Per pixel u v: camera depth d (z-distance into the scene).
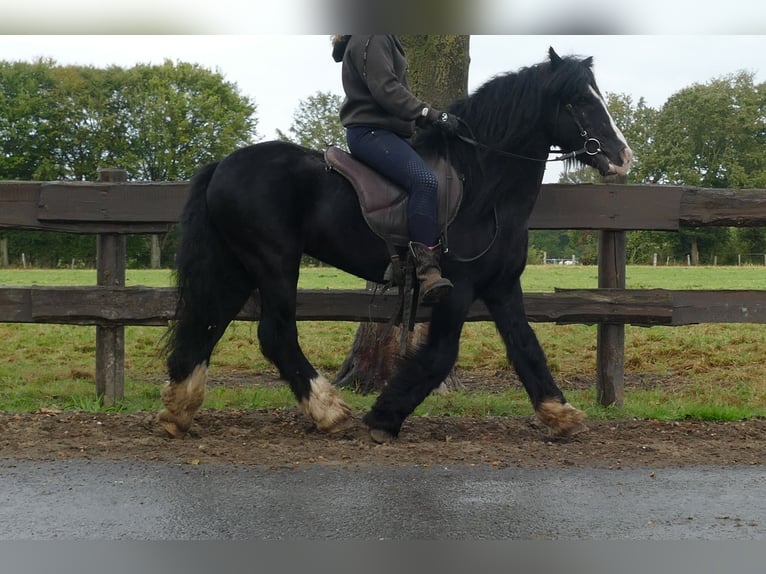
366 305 7.00
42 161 63.47
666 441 5.73
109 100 63.72
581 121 5.59
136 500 4.23
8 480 4.57
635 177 67.94
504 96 5.65
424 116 5.45
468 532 3.84
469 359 10.77
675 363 10.88
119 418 6.31
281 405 7.01
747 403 7.75
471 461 5.07
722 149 67.56
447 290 5.30
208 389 7.91
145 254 50.22
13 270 45.53
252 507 4.14
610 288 7.12
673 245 59.69
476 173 5.61
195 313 5.68
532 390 5.77
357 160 5.64
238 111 65.75
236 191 5.52
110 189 6.96
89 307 6.95
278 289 5.60
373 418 5.61
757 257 59.34
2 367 9.94
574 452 5.36
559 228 6.97
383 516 4.03
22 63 64.69
